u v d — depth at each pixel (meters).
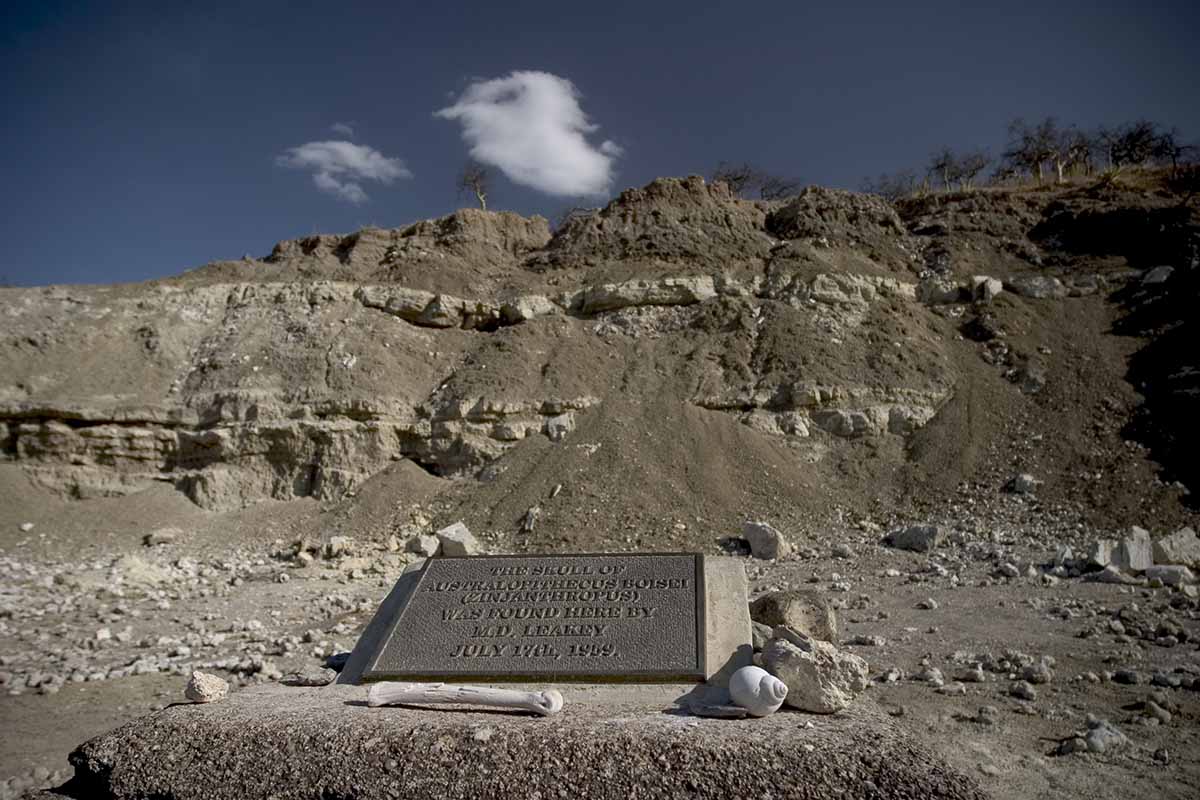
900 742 4.70
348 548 19.86
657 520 19.36
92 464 24.66
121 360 27.52
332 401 25.38
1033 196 35.25
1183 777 5.43
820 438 23.50
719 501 20.31
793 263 30.28
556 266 33.03
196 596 15.41
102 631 11.48
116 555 20.42
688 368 26.06
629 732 4.77
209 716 5.28
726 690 5.59
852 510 20.41
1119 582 12.95
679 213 34.50
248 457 24.98
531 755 4.62
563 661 5.92
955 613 11.20
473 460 24.17
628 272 31.41
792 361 25.30
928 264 31.56
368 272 33.53
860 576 14.70
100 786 5.02
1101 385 23.19
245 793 4.67
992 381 24.70
